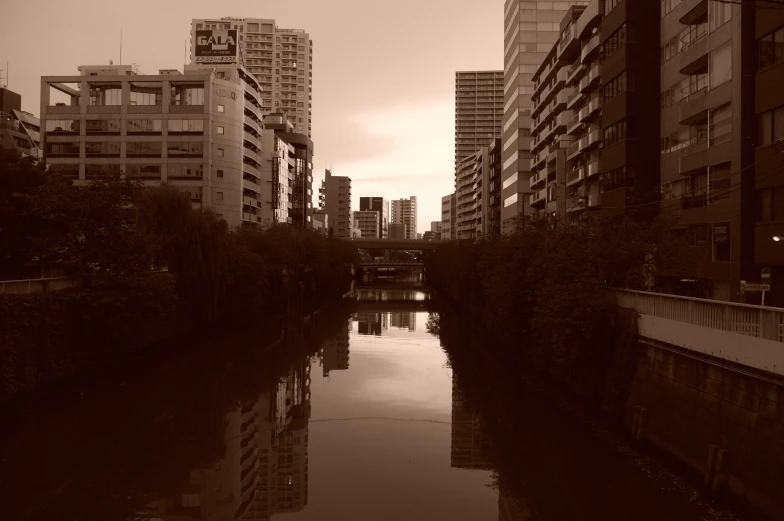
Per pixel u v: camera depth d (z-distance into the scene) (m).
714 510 16.27
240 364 40.56
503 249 39.88
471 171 152.25
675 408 19.56
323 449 24.31
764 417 15.02
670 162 36.97
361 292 119.25
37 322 28.22
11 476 20.48
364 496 19.47
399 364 42.19
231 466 22.25
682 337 19.25
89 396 30.03
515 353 39.50
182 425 27.05
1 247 31.77
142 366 37.53
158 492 19.80
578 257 26.59
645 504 17.86
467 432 26.48
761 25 25.48
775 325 14.81
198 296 45.94
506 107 96.50
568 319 25.52
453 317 68.94
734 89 27.67
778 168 24.58
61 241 31.89
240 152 82.31
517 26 86.62
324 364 41.91
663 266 26.39
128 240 33.62
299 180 122.94
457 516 18.02
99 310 31.78
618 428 23.58
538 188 76.88
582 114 48.66
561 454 22.12
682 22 34.25
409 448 24.45
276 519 17.75
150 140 77.69
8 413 26.12
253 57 178.12
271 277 66.75
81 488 19.88
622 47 39.28
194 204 77.44
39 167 34.22
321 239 96.88
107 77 77.62
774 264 25.09
